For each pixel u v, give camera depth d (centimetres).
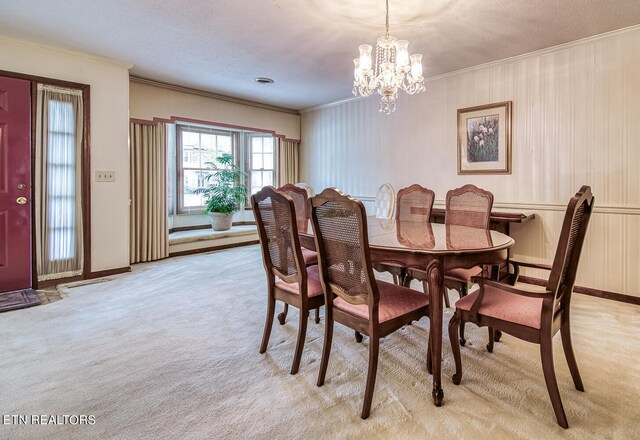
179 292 328
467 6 257
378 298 156
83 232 360
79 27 298
